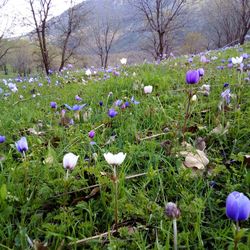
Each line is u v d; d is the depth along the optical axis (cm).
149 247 49
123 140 84
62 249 48
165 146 75
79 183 62
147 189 62
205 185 61
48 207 59
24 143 63
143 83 141
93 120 104
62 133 92
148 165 69
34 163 71
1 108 139
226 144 77
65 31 927
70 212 55
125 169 68
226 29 1407
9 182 61
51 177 66
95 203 59
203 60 186
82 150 79
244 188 60
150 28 1041
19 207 58
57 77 295
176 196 60
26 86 234
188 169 62
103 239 51
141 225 52
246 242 47
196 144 76
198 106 97
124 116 100
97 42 1434
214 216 55
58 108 128
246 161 67
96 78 214
